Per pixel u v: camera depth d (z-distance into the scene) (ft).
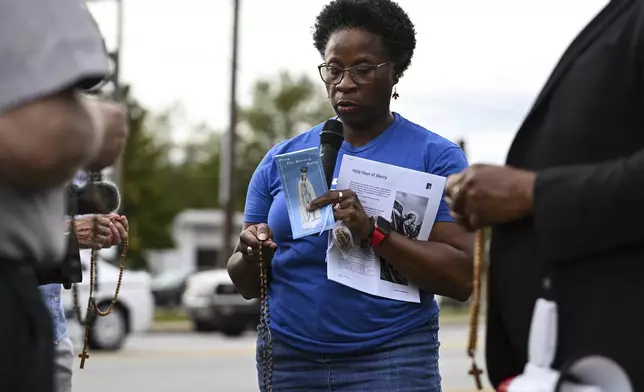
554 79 7.73
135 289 52.16
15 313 7.32
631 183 6.88
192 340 66.08
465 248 11.50
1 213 7.42
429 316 11.75
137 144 148.77
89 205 11.68
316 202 11.40
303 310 11.62
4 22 7.16
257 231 11.68
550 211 7.16
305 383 11.69
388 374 11.42
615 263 7.14
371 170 11.59
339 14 11.83
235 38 92.38
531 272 7.71
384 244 11.18
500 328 8.16
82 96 7.61
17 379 7.29
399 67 12.05
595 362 7.07
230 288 68.39
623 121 7.29
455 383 39.04
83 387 36.55
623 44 7.31
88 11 7.55
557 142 7.57
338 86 11.75
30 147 7.07
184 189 218.59
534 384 7.20
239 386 38.01
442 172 11.76
